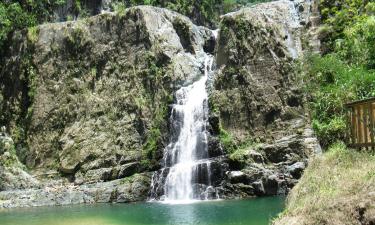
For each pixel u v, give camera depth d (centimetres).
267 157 1697
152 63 1959
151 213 1362
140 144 1872
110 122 1950
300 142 1683
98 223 1233
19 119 2122
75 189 1764
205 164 1681
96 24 2116
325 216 795
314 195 888
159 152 1819
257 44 1877
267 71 1839
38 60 2147
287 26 1962
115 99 1981
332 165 1020
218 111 1833
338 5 2023
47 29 2178
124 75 2005
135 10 2047
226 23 1956
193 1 2691
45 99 2089
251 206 1387
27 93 2139
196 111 1859
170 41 2017
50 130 2042
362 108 1172
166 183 1731
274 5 2014
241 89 1848
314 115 1733
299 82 1808
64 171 1925
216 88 1891
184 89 1906
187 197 1675
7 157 1984
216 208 1389
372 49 1822
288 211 909
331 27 1970
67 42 2133
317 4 2062
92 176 1850
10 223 1277
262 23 1903
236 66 1884
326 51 1947
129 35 2039
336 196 832
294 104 1783
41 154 2017
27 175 1909
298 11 2072
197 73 2005
